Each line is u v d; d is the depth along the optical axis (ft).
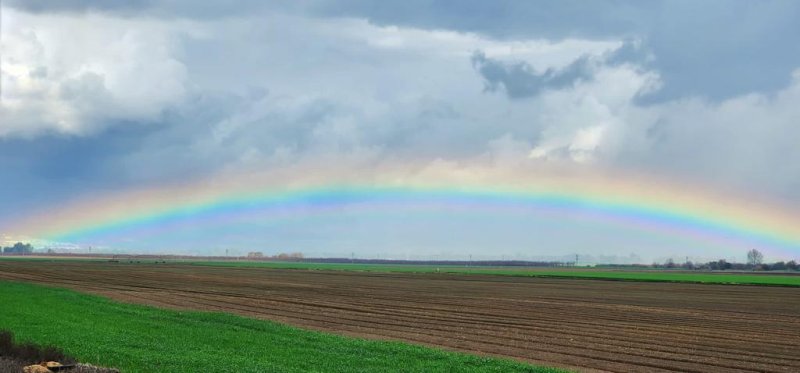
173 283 306.35
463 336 131.13
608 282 405.80
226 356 90.02
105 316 140.05
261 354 93.81
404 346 104.99
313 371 81.30
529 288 320.70
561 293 283.79
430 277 461.78
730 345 125.70
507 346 118.42
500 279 435.53
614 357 108.47
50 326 117.70
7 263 597.52
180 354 90.17
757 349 120.88
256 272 489.67
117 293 233.35
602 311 195.83
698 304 230.89
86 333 108.88
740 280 465.88
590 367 99.04
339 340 110.63
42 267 497.05
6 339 87.56
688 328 153.28
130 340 101.91
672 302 239.09
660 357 109.50
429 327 146.00
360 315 170.40
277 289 278.05
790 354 115.24
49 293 200.34
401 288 304.09
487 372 85.51
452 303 216.33
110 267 534.37
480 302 222.69
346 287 304.30
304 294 249.75
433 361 92.53
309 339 111.65
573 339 130.11
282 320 155.43
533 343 123.03
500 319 165.99
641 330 147.84
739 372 97.71
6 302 163.94
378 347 103.24
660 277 525.75
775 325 162.81
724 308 214.28
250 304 198.18
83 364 79.46
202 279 351.05
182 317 141.90
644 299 253.03
